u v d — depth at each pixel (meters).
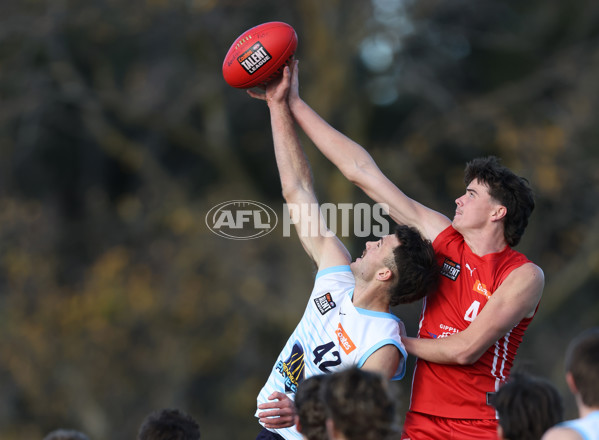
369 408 10.51
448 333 15.16
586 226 64.12
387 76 63.66
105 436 61.91
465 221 15.21
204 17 58.25
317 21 59.28
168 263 61.88
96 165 78.50
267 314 61.84
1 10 57.88
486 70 74.25
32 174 73.94
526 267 14.84
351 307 15.11
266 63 16.33
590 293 72.06
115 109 62.75
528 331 66.00
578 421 10.80
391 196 16.25
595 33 71.88
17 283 61.56
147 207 65.38
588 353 10.91
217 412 68.62
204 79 62.47
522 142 59.22
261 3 60.53
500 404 12.23
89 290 61.66
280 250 62.66
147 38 63.75
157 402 63.12
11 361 60.88
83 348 61.28
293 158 16.62
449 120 61.94
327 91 59.91
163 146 75.56
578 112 61.16
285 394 15.42
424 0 57.53
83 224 71.38
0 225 62.84
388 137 76.31
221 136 65.44
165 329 62.38
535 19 73.81
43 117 67.81
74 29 60.94
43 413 62.66
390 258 14.83
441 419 15.10
